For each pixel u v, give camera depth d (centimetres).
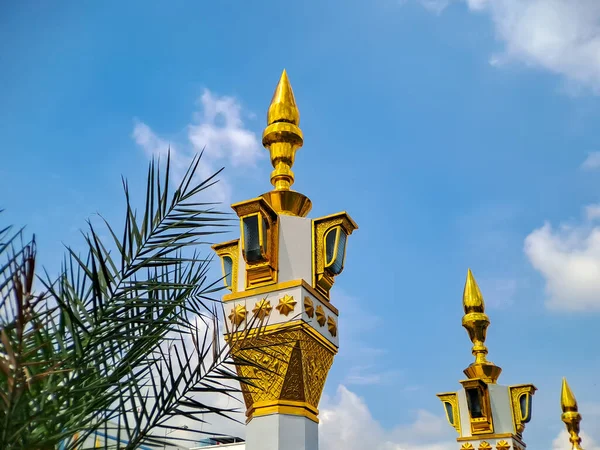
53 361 292
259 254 502
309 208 563
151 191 400
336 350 525
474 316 1115
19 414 297
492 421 1002
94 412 336
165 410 354
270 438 471
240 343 416
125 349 362
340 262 529
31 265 268
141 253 384
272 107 614
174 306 378
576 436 1323
